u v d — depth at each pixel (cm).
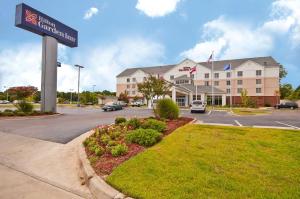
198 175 468
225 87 5956
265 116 2152
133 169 504
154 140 704
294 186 418
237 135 841
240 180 445
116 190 430
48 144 875
